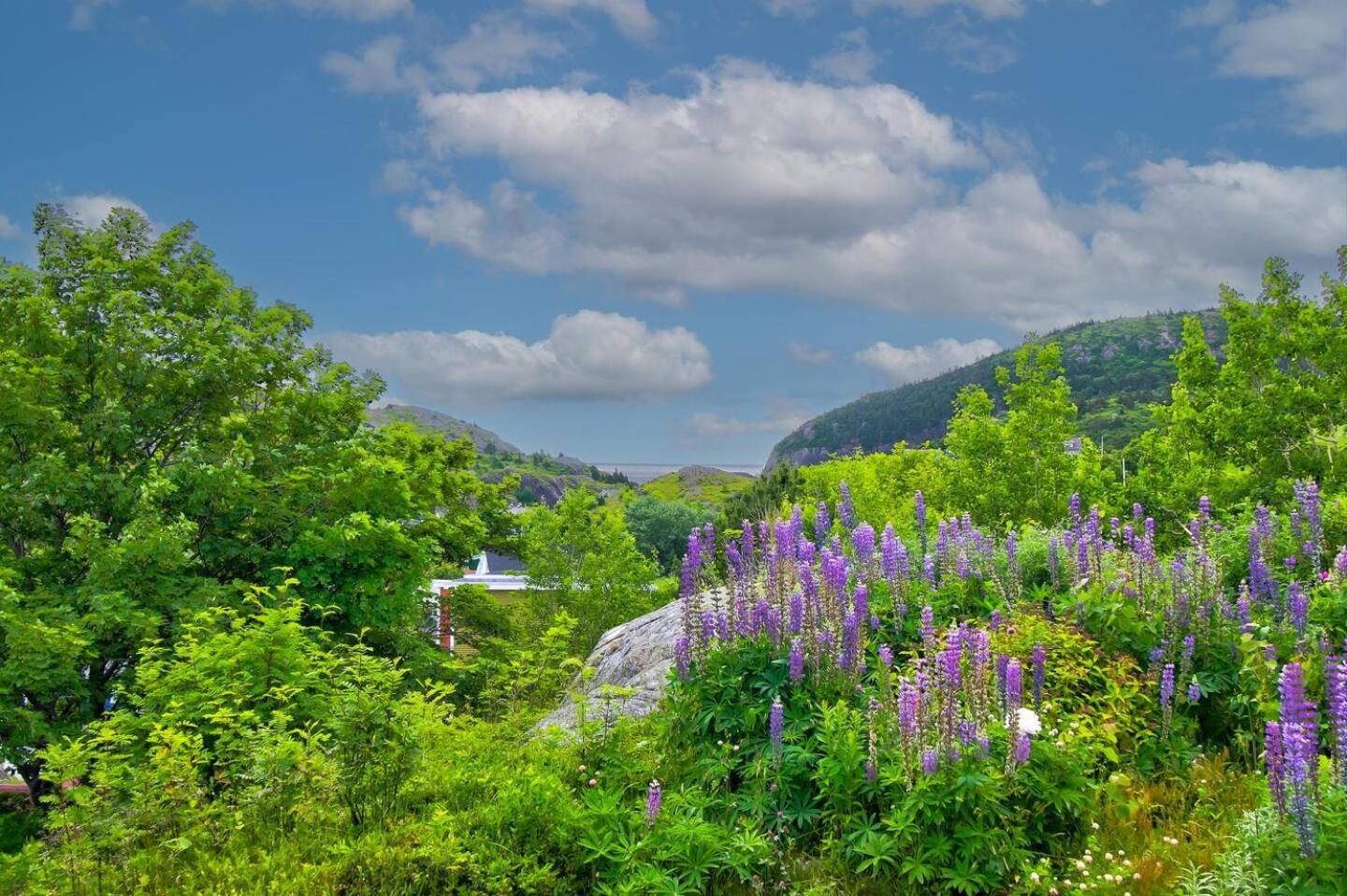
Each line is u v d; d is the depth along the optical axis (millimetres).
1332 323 24031
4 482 17109
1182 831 6195
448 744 8094
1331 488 18531
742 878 6336
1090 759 6555
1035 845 6305
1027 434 28656
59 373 17922
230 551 18344
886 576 9094
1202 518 9555
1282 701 5504
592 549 38812
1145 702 7621
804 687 7750
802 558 8664
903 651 8570
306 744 8164
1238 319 24750
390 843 6664
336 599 18000
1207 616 8102
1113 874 5738
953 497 29516
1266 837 5152
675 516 74062
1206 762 7016
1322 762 5445
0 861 6902
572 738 8117
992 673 7039
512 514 31719
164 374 19016
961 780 6117
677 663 8359
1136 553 8969
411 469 26344
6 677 14367
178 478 18297
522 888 6234
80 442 18453
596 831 6602
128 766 7840
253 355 20750
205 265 22344
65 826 7004
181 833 7258
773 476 34562
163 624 15875
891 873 6277
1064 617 8711
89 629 15703
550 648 9680
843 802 6758
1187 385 26094
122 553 15656
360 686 9109
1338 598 8102
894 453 40969
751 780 7332
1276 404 24172
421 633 21719
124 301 19078
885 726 6879
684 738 8047
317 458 20578
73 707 17125
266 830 7312
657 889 6121
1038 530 11578
